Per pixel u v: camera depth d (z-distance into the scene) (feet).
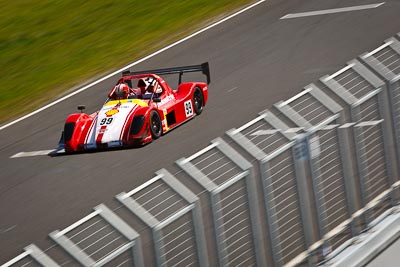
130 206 63.82
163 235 65.67
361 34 177.68
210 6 217.97
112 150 134.92
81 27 218.38
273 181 74.43
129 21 216.95
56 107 171.73
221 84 164.76
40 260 55.77
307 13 198.49
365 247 79.61
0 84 194.59
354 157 82.38
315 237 77.97
